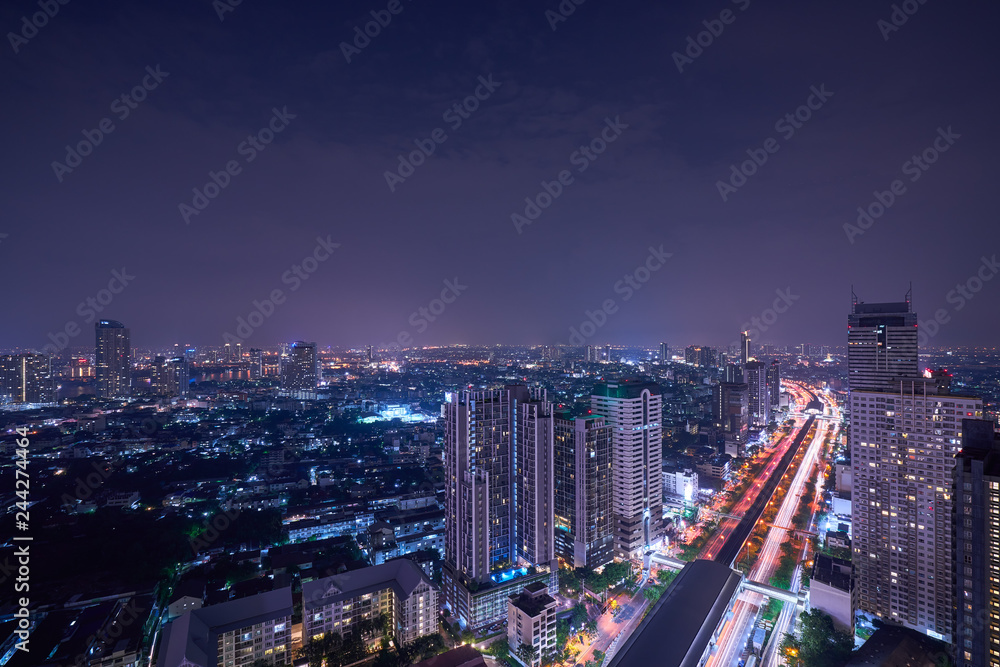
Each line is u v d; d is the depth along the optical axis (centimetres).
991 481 12838
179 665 14925
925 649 17138
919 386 19138
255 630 17312
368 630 18738
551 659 17850
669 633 17238
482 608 19775
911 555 19000
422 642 17988
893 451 19512
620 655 16512
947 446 18275
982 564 12962
